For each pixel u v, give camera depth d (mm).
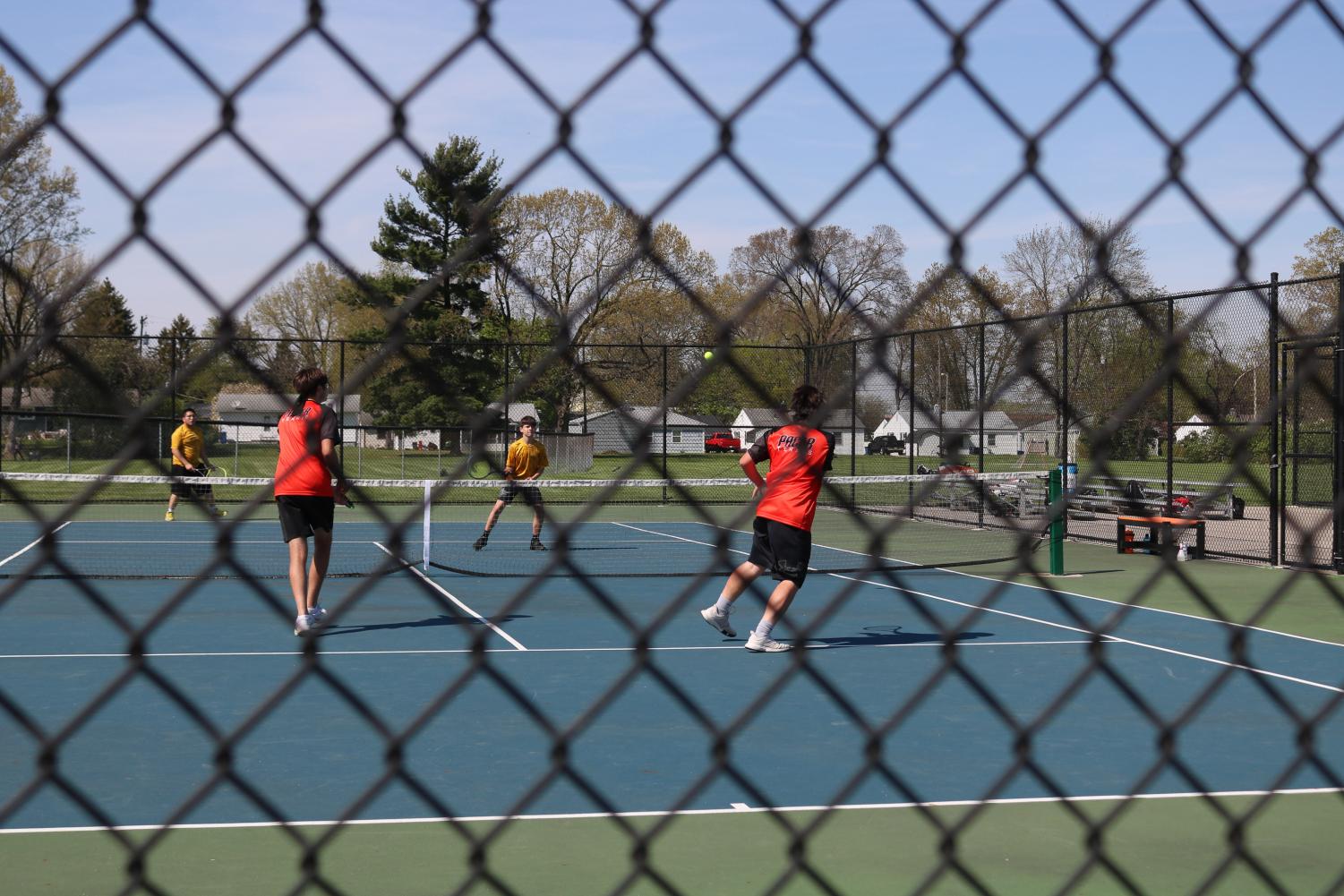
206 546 17922
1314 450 15500
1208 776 6062
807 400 7438
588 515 1583
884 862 4785
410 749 6457
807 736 6832
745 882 4547
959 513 22344
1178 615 11625
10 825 5117
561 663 8953
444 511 25109
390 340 1361
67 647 9508
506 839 5035
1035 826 5258
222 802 5496
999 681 8414
